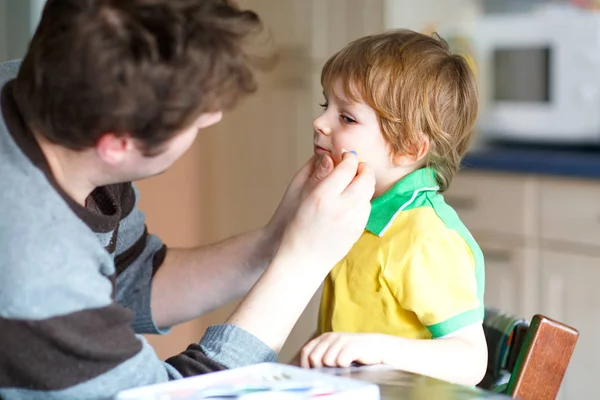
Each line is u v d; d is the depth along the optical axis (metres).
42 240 0.89
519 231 2.76
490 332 1.37
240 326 1.01
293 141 3.38
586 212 2.62
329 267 1.07
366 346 1.10
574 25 2.91
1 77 1.06
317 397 0.77
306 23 3.29
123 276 1.37
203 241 3.71
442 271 1.29
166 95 0.88
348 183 1.10
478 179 2.84
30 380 0.89
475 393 0.85
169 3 0.87
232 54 0.91
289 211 1.36
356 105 1.39
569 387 2.70
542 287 2.73
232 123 3.58
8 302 0.86
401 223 1.33
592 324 2.63
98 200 1.19
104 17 0.86
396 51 1.40
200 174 3.68
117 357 0.91
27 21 2.53
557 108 2.99
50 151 0.96
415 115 1.37
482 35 3.11
